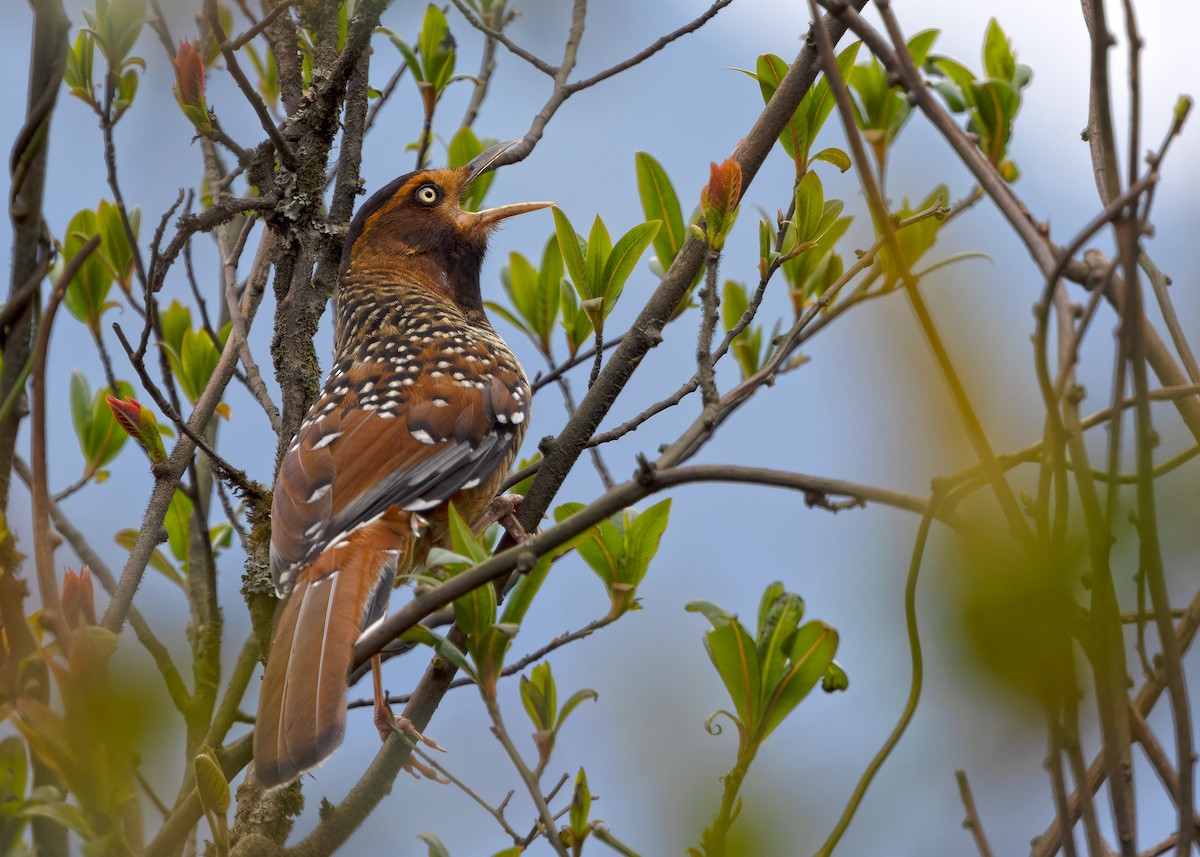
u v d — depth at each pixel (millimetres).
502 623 5777
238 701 7684
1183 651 4902
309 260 8867
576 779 6102
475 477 8891
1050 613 3586
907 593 4539
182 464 8008
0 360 6066
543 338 9789
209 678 7465
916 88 4789
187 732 6574
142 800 5781
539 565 6090
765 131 7645
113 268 9797
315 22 9320
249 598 8422
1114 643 4281
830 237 9242
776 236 7934
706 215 6391
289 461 8492
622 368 7824
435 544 8953
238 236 10250
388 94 10070
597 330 8039
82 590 6148
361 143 9164
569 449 7922
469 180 11133
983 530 3670
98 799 5207
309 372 8883
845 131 4504
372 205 11055
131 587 7359
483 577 5414
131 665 5012
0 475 5852
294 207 8797
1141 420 4227
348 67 8781
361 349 9867
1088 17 5266
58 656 5902
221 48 8195
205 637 7621
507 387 9422
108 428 9750
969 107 7988
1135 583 4496
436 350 9477
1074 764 4367
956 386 3541
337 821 6875
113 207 9867
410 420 8836
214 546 9836
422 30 10680
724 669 5859
